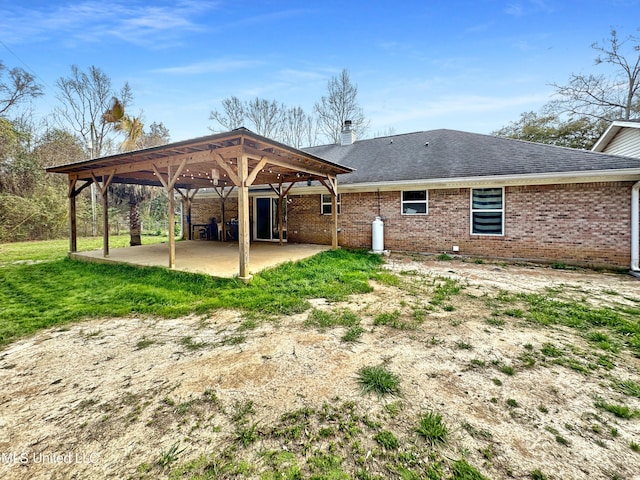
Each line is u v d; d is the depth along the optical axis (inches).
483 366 108.6
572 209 301.1
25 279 243.0
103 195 307.3
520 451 70.2
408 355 117.2
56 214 615.5
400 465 67.0
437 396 91.4
